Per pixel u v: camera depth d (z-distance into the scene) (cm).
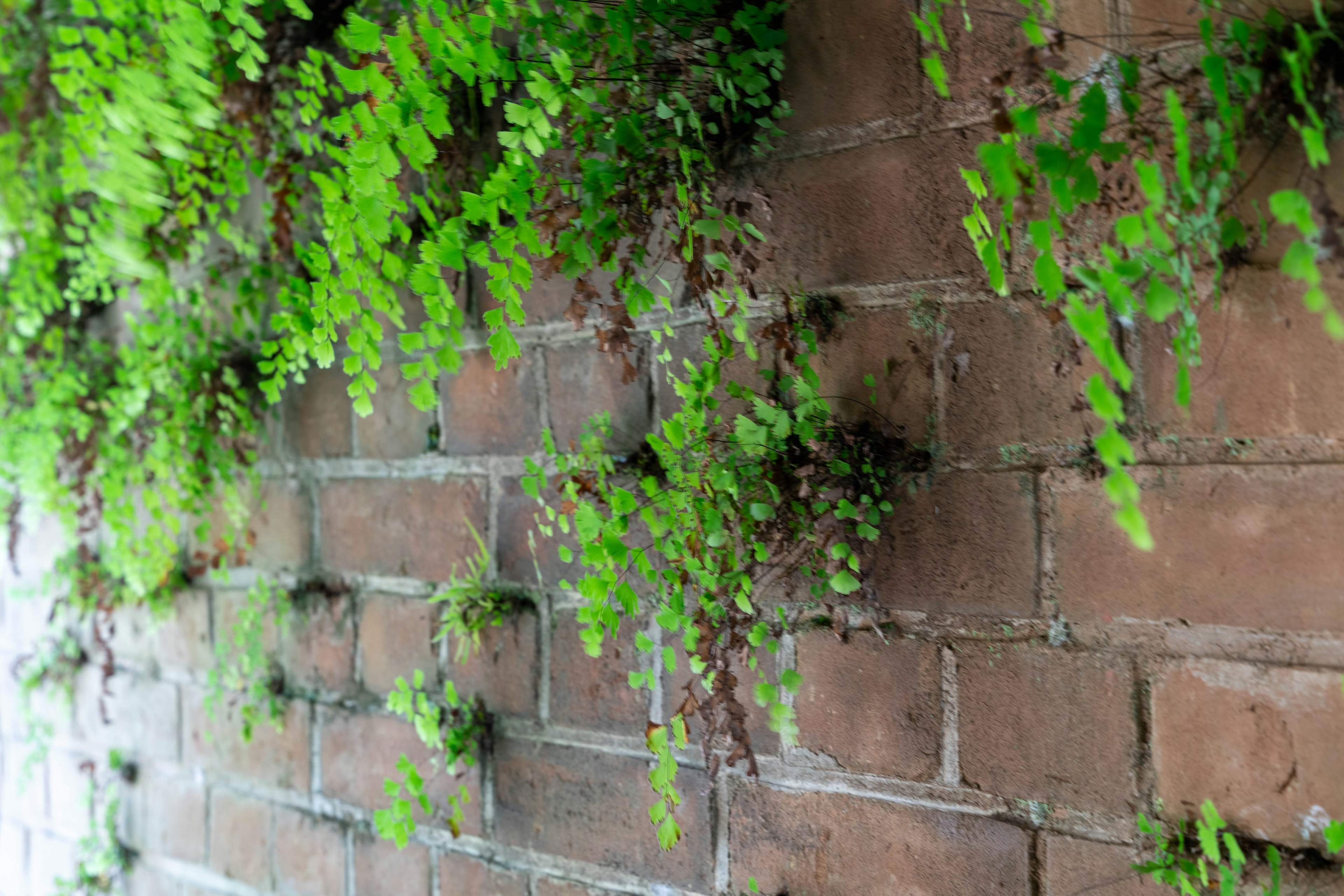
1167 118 69
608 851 101
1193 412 72
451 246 74
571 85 73
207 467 128
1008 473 79
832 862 87
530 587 107
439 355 76
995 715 80
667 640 96
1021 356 79
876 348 85
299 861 129
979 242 65
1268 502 70
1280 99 61
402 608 118
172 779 147
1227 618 71
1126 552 75
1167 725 73
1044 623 78
